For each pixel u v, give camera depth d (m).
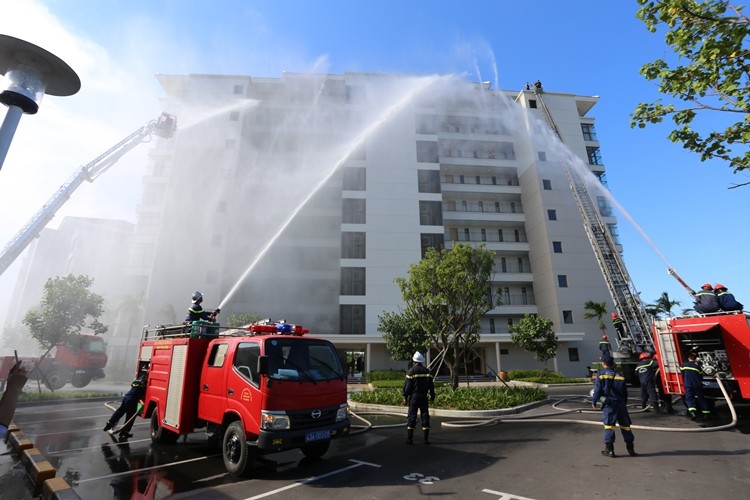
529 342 27.80
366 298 33.59
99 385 26.05
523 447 7.00
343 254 34.75
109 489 5.23
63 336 16.84
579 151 39.34
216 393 6.49
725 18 5.10
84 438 8.50
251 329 7.01
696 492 4.54
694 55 5.66
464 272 13.30
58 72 3.74
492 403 11.16
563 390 20.36
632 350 16.56
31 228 11.13
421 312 14.52
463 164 40.38
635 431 8.02
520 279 38.38
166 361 7.81
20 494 5.02
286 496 4.87
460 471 5.68
